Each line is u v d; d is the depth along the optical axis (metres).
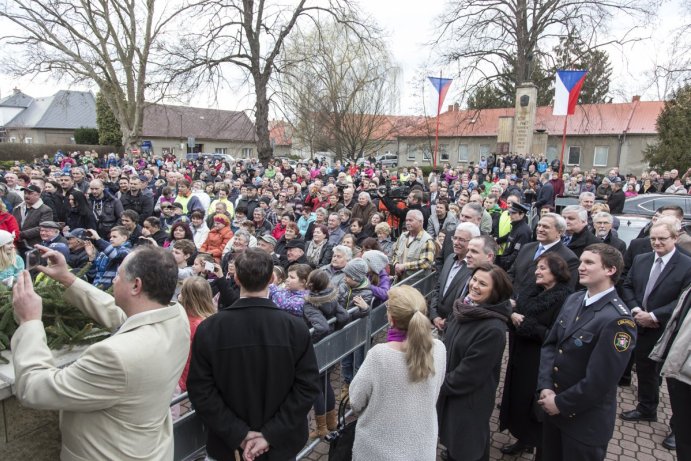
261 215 7.68
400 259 5.47
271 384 2.06
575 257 3.85
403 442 2.16
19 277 1.68
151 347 1.65
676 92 23.58
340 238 6.63
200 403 2.00
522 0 22.52
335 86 22.36
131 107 23.92
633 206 9.01
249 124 22.89
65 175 7.17
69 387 1.50
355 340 3.70
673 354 2.96
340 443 2.63
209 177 15.29
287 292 3.85
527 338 3.40
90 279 5.20
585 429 2.60
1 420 1.75
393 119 29.58
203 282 3.23
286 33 20.19
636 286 4.11
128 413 1.60
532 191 11.76
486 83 24.31
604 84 35.84
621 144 32.00
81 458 1.61
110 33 22.75
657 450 3.67
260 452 2.01
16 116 52.56
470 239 3.93
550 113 34.44
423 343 2.14
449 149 38.06
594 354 2.53
